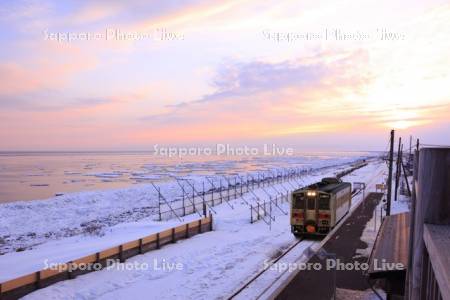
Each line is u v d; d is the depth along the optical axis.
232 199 42.47
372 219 27.45
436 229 2.75
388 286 10.50
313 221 23.33
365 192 46.25
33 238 28.41
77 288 14.72
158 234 21.05
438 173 3.04
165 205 42.34
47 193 59.84
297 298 11.56
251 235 24.64
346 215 29.33
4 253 22.72
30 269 16.95
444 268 1.88
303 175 75.94
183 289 14.76
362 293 12.58
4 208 40.09
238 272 16.61
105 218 36.72
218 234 25.17
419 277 3.31
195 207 36.53
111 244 21.89
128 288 14.96
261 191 50.16
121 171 113.25
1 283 13.00
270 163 166.88
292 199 24.06
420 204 3.18
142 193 53.31
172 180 77.81
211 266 17.67
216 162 182.75
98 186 70.38
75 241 24.34
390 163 25.30
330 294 12.07
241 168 127.44
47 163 167.88
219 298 13.71
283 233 25.17
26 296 13.59
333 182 29.03
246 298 13.52
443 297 1.83
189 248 21.05
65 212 39.56
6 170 117.44
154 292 14.52
